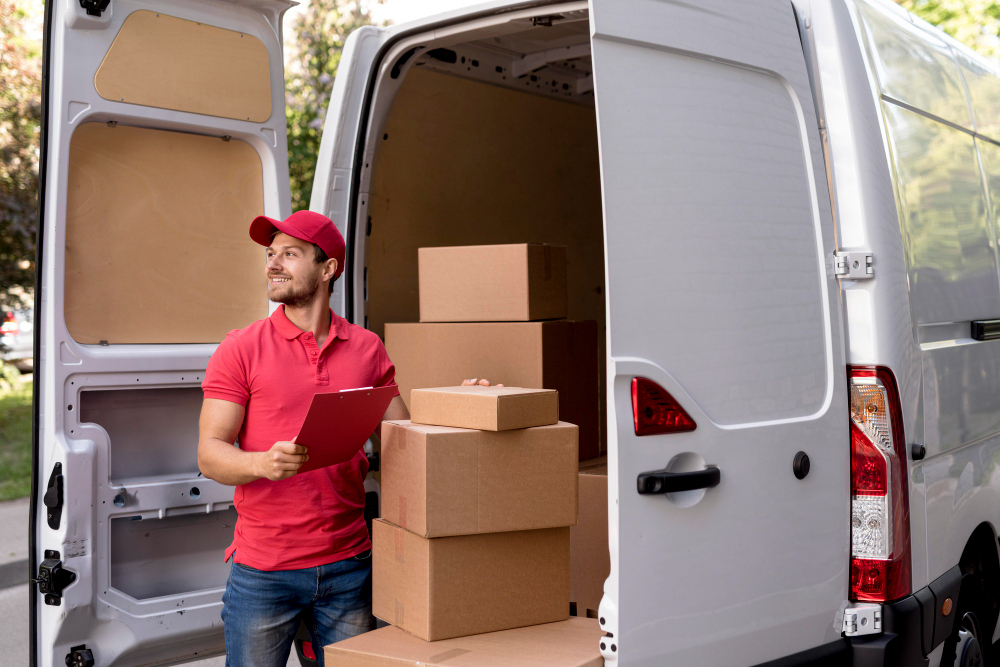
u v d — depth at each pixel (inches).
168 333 110.8
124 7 103.4
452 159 149.2
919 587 96.1
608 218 76.4
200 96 110.8
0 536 259.6
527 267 121.9
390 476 91.7
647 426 77.2
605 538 107.8
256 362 92.3
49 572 95.2
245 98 115.5
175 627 105.7
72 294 102.7
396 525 91.1
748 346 84.6
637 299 77.6
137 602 103.0
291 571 92.4
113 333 106.0
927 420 99.3
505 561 89.7
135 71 104.7
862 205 93.4
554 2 107.1
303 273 94.9
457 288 129.6
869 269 92.4
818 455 89.7
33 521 99.3
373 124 127.5
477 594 88.0
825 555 90.1
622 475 75.4
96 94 101.4
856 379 93.1
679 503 79.1
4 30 314.7
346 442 87.4
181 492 107.5
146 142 109.0
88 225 104.0
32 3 319.3
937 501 102.0
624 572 75.4
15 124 320.5
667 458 78.2
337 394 80.2
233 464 85.2
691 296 81.0
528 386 122.3
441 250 131.2
